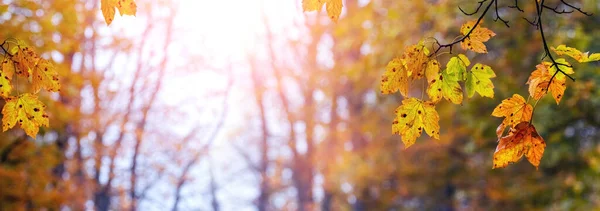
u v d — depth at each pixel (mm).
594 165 14555
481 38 3078
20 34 8898
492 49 13648
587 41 11953
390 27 13977
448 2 12953
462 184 18328
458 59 3107
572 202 15133
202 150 23297
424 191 20000
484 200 19203
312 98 24266
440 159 18562
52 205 11523
